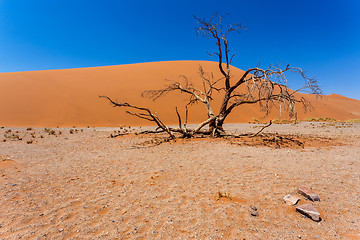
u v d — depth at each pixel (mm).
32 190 3898
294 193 3680
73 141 10750
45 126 21891
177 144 9547
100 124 23984
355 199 3393
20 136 12516
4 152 7355
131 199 3486
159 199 3475
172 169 5340
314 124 23141
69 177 4715
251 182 4270
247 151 7629
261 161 6086
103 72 38250
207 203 3289
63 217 2865
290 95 8852
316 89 8320
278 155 6910
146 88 33000
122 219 2811
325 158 6441
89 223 2707
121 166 5688
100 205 3260
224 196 3545
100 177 4707
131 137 12500
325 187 3947
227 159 6383
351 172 4906
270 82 9000
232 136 11867
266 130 16641
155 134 14156
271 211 3012
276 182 4254
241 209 3070
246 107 35812
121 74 37750
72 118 24156
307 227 2594
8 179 4512
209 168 5387
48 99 26453
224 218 2811
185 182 4328
